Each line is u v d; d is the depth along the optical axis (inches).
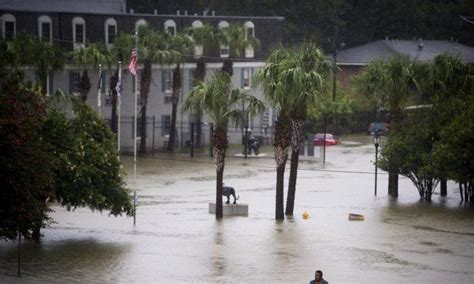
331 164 7460.6
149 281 3870.6
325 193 6156.5
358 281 3966.5
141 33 7795.3
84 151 4539.9
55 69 7111.2
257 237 4722.0
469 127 5679.1
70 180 4473.4
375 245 4621.1
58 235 4670.3
